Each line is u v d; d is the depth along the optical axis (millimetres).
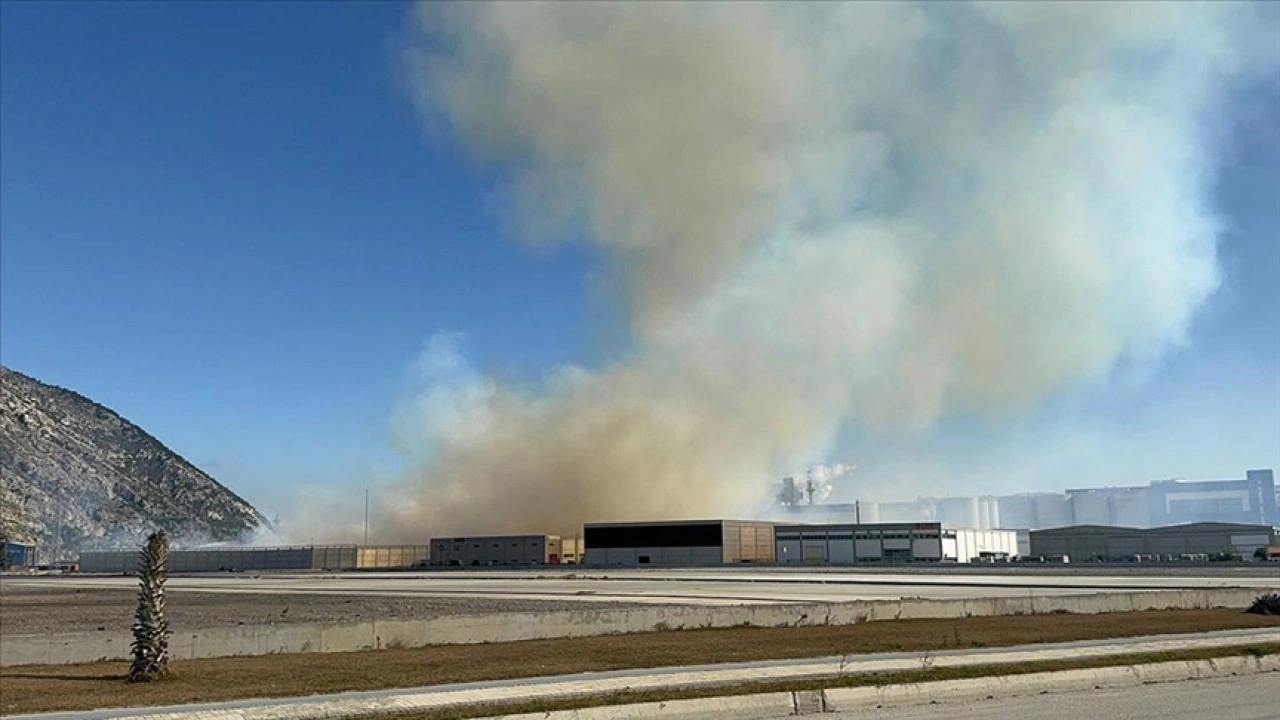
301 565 154250
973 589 58438
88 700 18047
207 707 16078
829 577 79062
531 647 27391
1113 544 119688
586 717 15172
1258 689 18000
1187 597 40062
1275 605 34562
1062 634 26906
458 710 15250
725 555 119750
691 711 15695
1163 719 14703
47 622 45969
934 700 17078
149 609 21797
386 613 46719
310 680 19984
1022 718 14922
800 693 16562
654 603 47969
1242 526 114875
